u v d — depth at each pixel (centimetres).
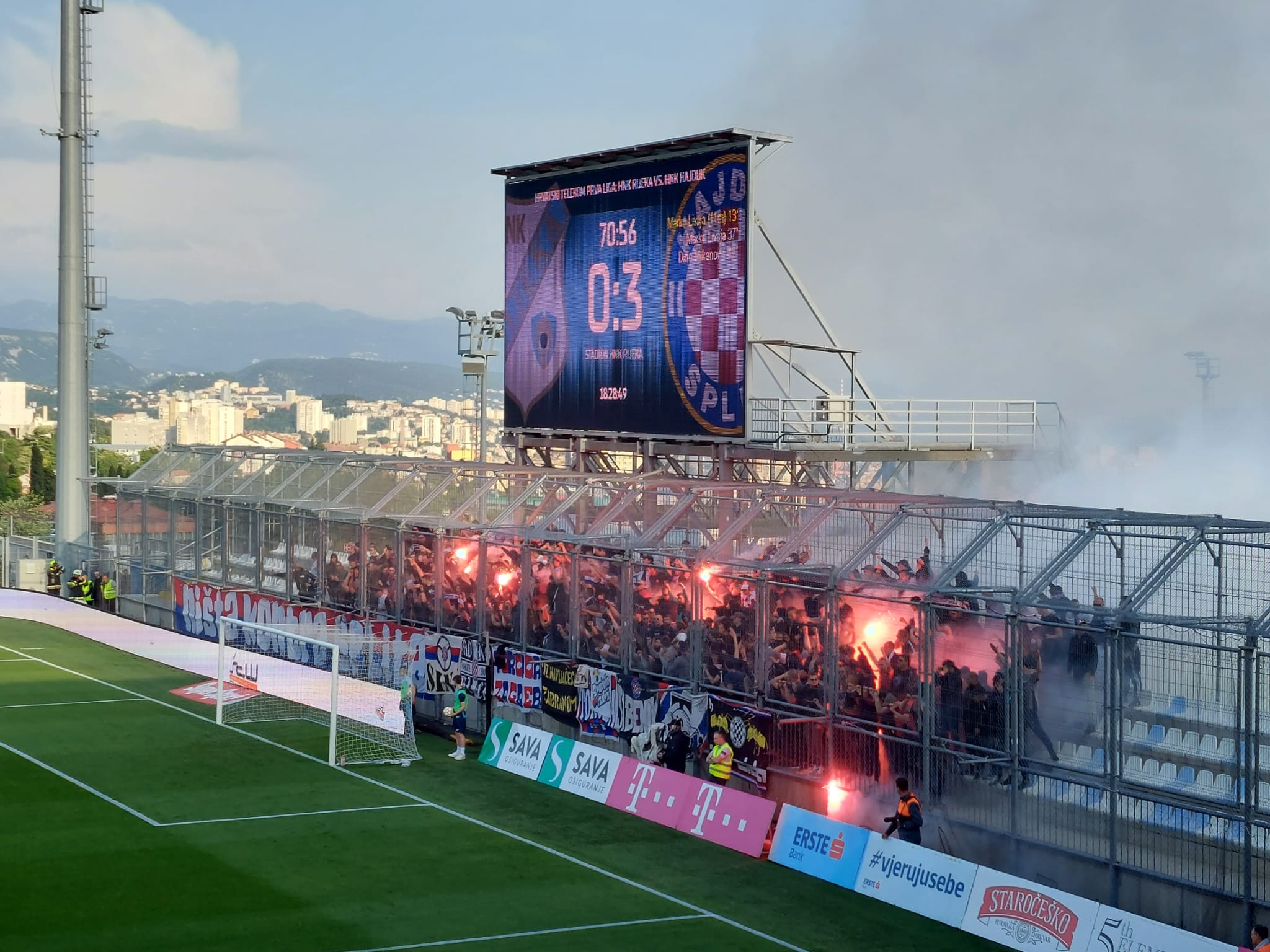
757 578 2705
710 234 4044
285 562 4203
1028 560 2427
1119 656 2123
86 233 6266
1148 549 2294
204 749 3200
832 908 2247
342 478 4150
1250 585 2245
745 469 4306
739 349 3969
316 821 2641
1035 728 2256
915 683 2439
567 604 3175
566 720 3153
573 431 4503
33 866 2312
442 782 2973
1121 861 2130
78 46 6059
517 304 4719
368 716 3319
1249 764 1966
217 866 2350
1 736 3284
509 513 3481
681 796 2706
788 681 2655
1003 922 2105
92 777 2923
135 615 5034
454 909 2173
